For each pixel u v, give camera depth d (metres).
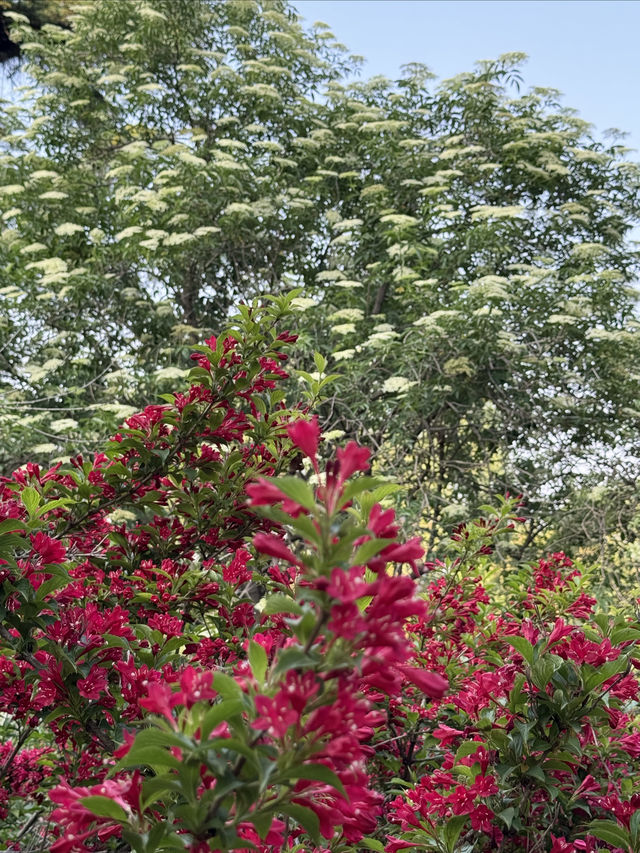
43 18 14.68
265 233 10.34
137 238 9.88
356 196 10.85
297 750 0.94
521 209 9.22
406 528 7.29
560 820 2.10
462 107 11.20
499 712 1.94
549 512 8.22
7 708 2.32
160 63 12.17
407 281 8.94
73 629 1.94
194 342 10.34
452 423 8.92
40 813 3.31
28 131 11.68
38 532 2.06
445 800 1.86
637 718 2.52
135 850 1.02
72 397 9.69
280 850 1.37
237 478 2.89
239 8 12.26
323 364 2.86
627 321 9.00
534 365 8.62
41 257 10.71
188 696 0.99
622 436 8.77
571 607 2.85
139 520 5.85
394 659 0.95
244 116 11.81
